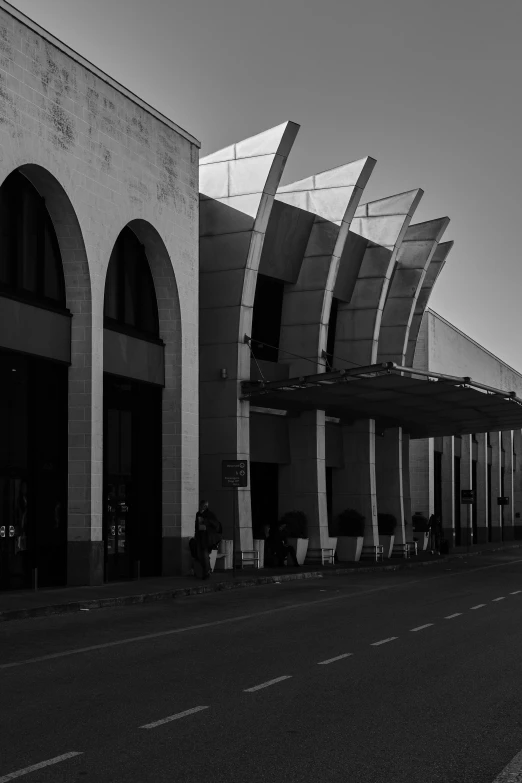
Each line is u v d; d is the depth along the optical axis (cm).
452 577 3166
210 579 2747
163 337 2953
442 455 6103
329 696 1011
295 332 3903
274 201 3666
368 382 3300
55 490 2448
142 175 2764
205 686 1074
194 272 3044
